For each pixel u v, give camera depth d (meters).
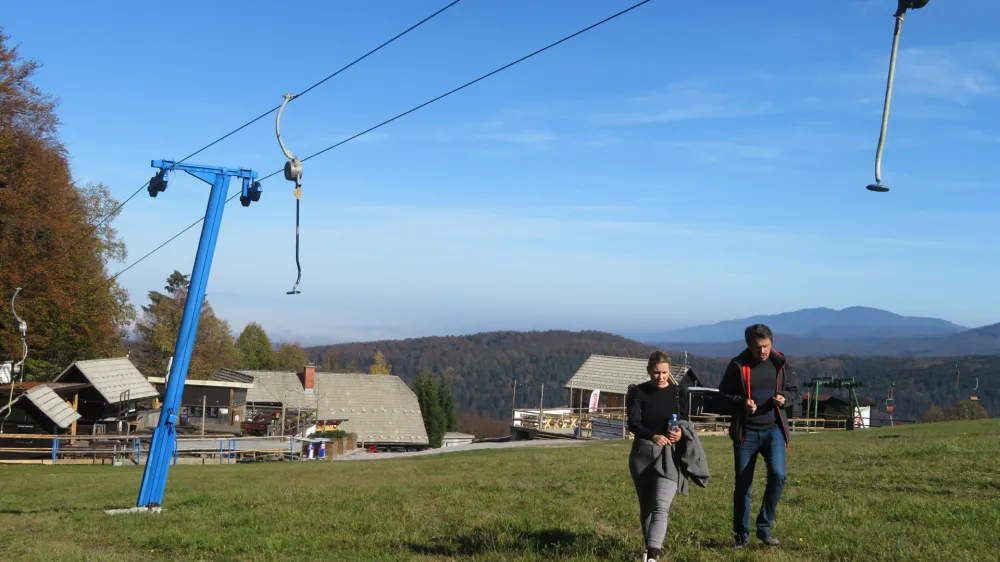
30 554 9.82
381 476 21.14
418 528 10.13
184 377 14.83
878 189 5.76
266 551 9.15
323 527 10.59
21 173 45.38
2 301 45.00
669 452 7.47
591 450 29.61
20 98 45.41
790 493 11.81
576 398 69.62
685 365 58.09
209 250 15.16
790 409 8.05
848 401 58.66
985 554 7.30
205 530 10.98
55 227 47.41
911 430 33.47
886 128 5.79
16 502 18.33
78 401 44.66
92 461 37.31
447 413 98.50
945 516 9.22
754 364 8.01
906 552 7.41
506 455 30.30
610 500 11.84
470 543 9.02
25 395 37.28
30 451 35.72
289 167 16.91
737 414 8.01
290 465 33.91
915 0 5.62
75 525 12.81
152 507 14.37
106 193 65.88
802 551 7.71
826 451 20.61
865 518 9.41
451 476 19.44
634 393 7.60
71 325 56.09
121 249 66.69
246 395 61.53
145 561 9.21
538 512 10.79
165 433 14.57
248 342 137.62
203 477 25.12
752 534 8.60
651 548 7.15
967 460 15.10
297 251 16.92
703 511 10.27
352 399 74.00
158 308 100.81
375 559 8.38
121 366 48.22
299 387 72.31
